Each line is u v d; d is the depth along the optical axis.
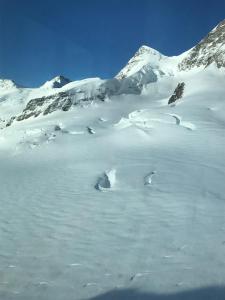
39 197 17.48
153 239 11.34
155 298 8.27
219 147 25.19
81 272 9.77
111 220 13.28
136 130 35.50
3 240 12.25
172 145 27.45
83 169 23.41
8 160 37.34
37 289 9.13
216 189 16.11
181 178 18.20
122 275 9.43
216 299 7.97
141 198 15.48
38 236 12.41
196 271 9.21
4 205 16.62
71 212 14.61
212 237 11.11
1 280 9.68
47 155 36.03
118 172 20.48
